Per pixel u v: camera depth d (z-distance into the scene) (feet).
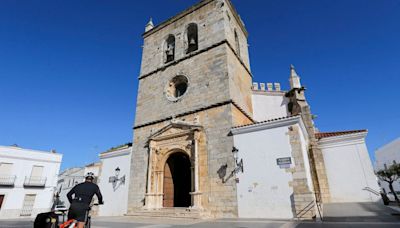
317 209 42.29
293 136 46.34
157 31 89.20
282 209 42.96
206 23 74.74
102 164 76.48
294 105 72.18
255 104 77.15
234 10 82.94
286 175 44.55
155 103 74.13
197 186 53.26
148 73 81.46
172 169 66.23
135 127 74.84
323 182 59.52
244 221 40.27
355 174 57.88
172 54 81.61
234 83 64.75
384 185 169.48
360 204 51.55
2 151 108.68
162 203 59.88
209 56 67.92
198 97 64.59
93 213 68.74
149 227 35.32
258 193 46.21
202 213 48.73
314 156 62.03
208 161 54.90
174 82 74.49
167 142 64.03
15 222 58.95
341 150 60.95
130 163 70.08
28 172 114.11
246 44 92.27
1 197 104.53
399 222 31.94
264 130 49.93
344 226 30.83
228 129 55.01
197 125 59.00
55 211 22.12
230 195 49.19
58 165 124.77
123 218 53.98
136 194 64.23
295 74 76.74
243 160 50.08
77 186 20.68
